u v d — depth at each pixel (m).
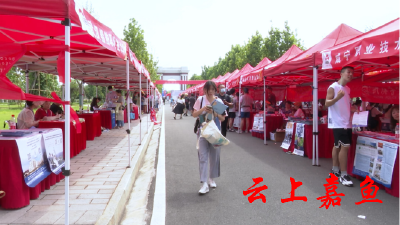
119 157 6.30
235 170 5.78
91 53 6.38
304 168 5.92
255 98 15.61
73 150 6.24
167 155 7.44
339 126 4.86
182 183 4.99
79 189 4.11
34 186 3.47
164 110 33.19
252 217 3.54
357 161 5.00
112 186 4.25
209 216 3.58
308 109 11.25
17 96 2.94
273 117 10.04
